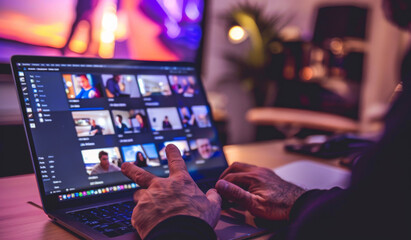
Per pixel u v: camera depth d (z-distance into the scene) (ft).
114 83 2.64
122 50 5.53
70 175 2.20
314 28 10.84
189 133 2.91
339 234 1.06
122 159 2.45
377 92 13.41
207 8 6.29
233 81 11.69
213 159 2.95
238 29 10.87
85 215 1.99
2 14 4.30
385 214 0.97
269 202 2.05
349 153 3.95
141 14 5.64
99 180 2.30
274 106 10.06
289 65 10.19
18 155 4.34
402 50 13.21
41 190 2.07
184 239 1.38
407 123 0.98
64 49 4.90
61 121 2.29
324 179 2.92
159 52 5.92
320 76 10.36
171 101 2.92
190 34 6.20
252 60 10.88
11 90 4.44
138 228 1.54
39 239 1.81
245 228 1.95
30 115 2.19
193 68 3.21
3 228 1.96
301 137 9.13
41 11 4.61
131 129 2.60
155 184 1.67
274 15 11.66
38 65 2.33
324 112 9.30
